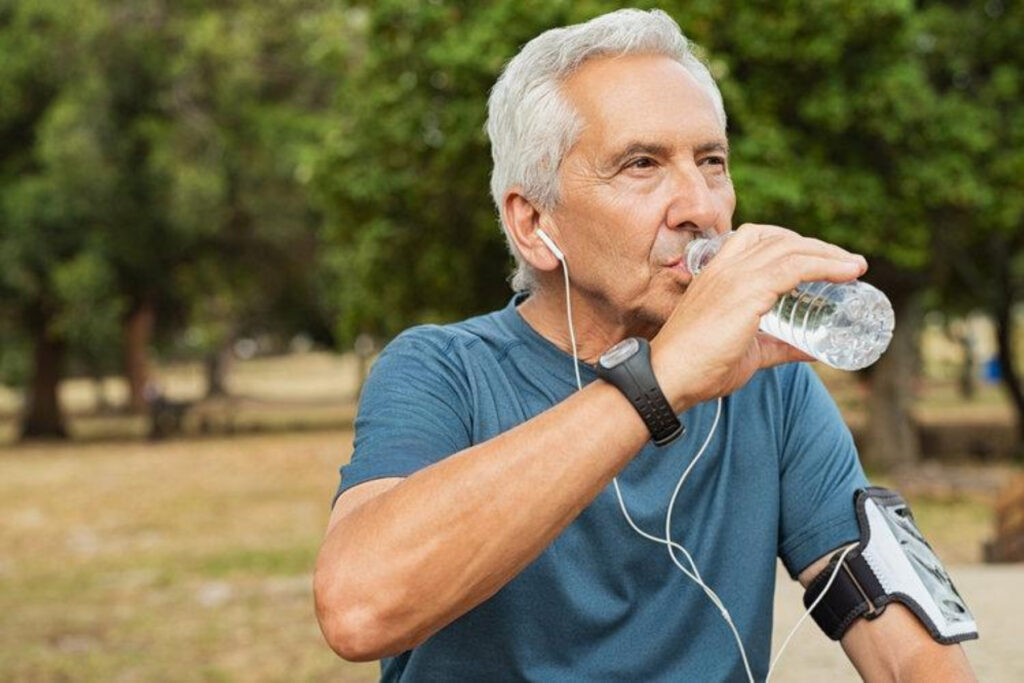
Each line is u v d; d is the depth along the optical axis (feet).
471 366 6.61
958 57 59.57
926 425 76.43
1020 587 16.42
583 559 6.31
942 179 54.60
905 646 6.36
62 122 96.58
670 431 5.43
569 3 44.73
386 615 5.45
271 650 28.12
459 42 47.39
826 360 5.57
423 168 52.49
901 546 6.50
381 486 6.07
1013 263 83.10
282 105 106.93
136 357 154.30
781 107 54.34
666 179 6.24
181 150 99.45
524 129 6.49
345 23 57.98
